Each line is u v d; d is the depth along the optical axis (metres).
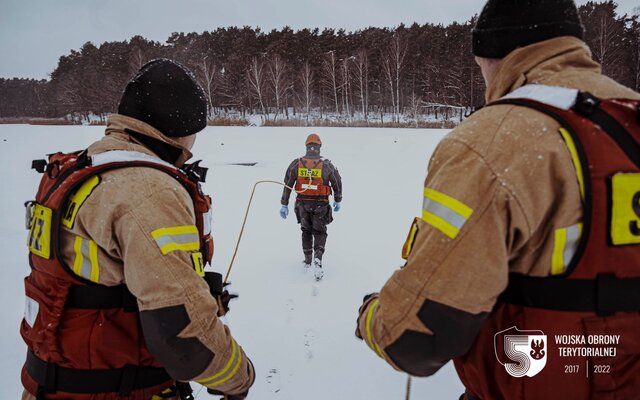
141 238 1.25
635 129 1.04
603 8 39.06
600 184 0.98
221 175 11.98
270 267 5.29
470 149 1.04
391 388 2.86
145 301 1.24
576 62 1.17
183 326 1.23
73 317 1.35
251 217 7.83
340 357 3.24
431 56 50.81
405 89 51.16
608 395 1.04
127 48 64.38
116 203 1.28
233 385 1.45
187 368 1.27
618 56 37.31
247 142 18.91
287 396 2.79
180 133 1.58
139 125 1.51
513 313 1.12
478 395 1.23
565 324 1.04
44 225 1.37
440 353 1.06
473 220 1.00
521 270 1.09
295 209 5.28
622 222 0.98
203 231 1.53
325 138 19.80
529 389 1.10
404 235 6.67
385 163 13.70
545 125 1.02
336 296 4.41
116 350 1.37
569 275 1.02
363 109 50.12
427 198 1.09
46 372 1.37
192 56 60.91
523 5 1.18
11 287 4.39
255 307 4.13
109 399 1.38
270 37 63.50
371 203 8.79
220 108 55.06
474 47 1.31
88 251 1.32
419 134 21.47
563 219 1.00
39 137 19.86
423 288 1.04
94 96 56.47
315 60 57.09
